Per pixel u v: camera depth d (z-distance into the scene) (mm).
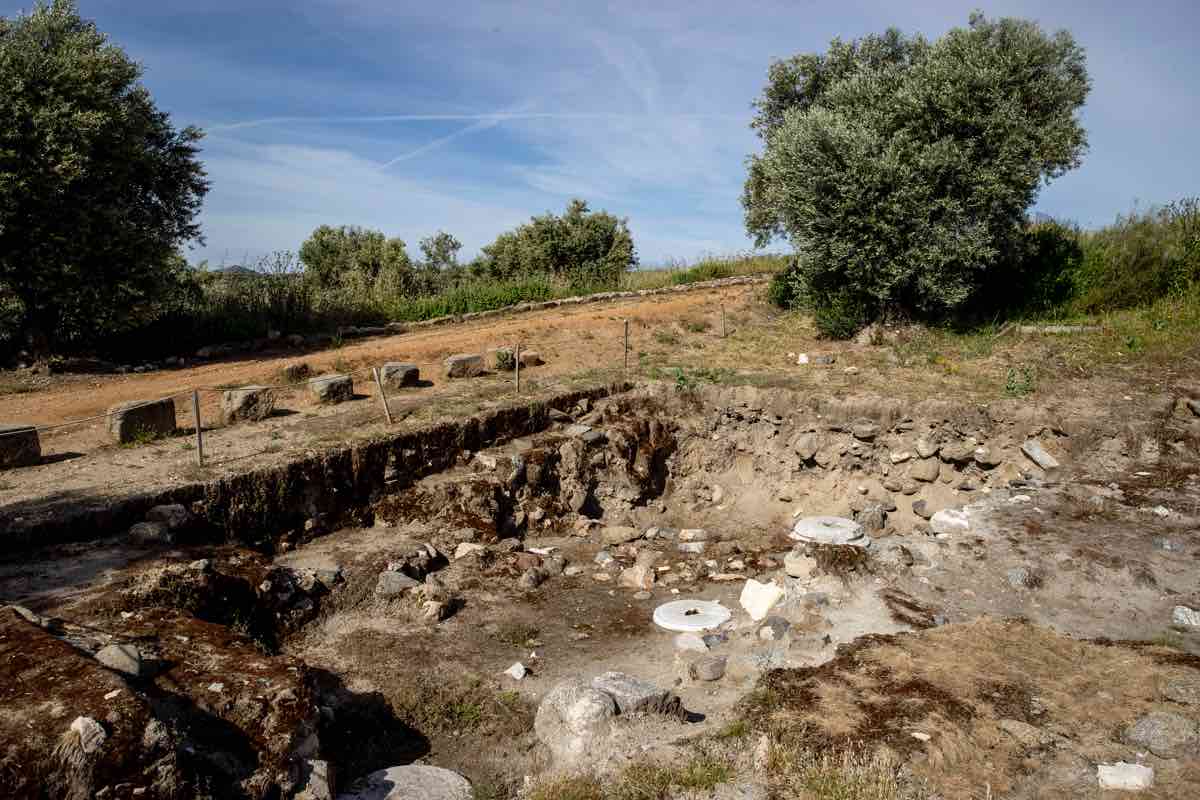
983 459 12570
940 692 6027
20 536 7680
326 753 6047
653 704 6090
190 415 12547
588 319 19828
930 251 16828
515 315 22234
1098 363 15023
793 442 13859
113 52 16422
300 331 20000
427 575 9242
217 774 4629
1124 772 4957
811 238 17828
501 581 9492
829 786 4902
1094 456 12086
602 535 11695
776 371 15773
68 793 4066
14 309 15266
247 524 9195
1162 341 15594
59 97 14727
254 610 7695
